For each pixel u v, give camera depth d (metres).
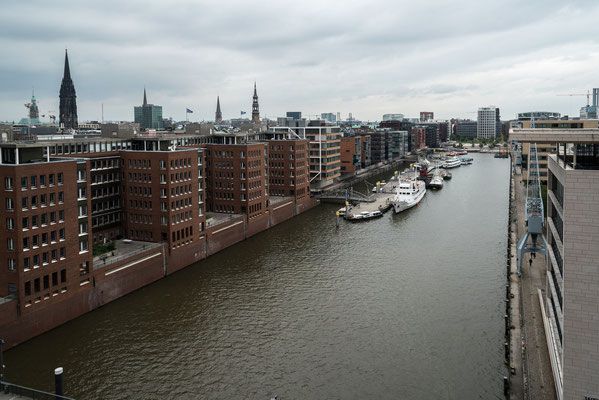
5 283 77.94
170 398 64.50
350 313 90.12
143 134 159.88
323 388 66.88
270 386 67.38
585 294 49.41
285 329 84.00
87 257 89.94
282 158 184.50
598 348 49.34
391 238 144.62
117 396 64.75
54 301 83.19
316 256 126.44
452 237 144.62
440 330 82.88
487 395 64.50
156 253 108.12
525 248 103.50
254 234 151.75
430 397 64.44
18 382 67.19
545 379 61.88
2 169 76.69
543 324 77.12
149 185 113.50
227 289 102.62
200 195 124.19
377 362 73.25
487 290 100.25
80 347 77.12
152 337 80.81
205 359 74.12
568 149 68.69
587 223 48.72
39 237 80.06
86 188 91.12
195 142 150.62
